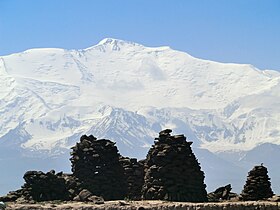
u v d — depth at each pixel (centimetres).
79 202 19512
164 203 19212
